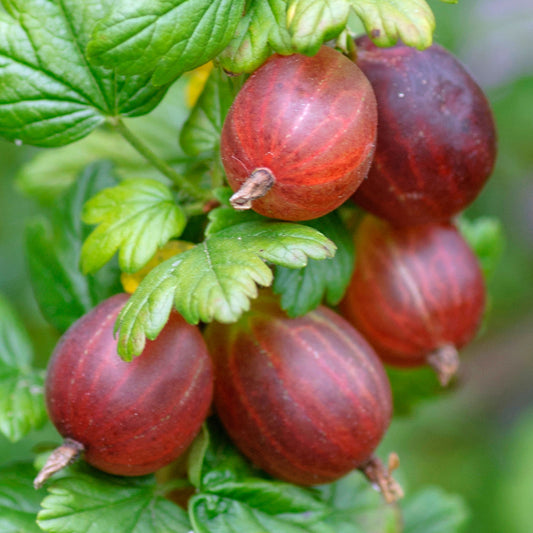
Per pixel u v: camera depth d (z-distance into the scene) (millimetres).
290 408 244
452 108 246
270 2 236
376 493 274
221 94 256
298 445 245
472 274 264
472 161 248
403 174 247
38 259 269
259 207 235
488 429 457
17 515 244
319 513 252
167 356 239
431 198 250
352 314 265
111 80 246
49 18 243
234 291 227
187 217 253
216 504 247
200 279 230
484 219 299
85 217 248
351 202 256
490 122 251
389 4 233
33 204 387
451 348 264
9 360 270
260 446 248
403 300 261
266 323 248
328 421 245
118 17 231
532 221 444
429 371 289
